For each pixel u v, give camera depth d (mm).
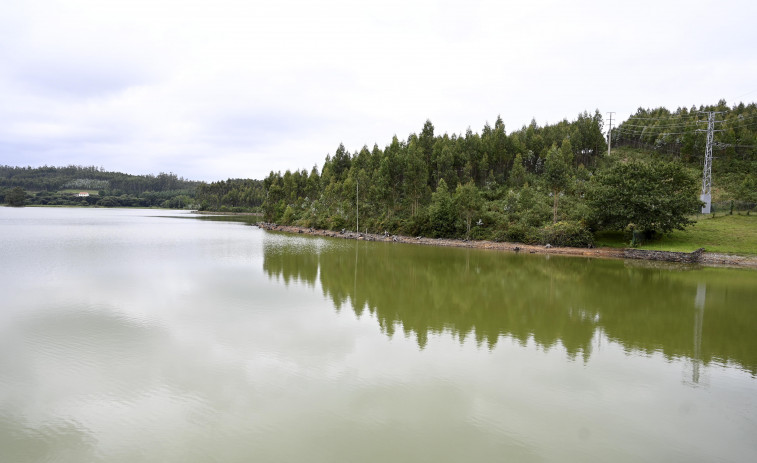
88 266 33531
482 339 17250
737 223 52062
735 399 12328
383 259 42094
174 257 40156
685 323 20047
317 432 10188
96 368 13688
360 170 85688
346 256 44219
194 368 13797
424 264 38781
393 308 22062
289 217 95562
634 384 13219
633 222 46750
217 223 107000
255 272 32469
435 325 19125
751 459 9422
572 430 10516
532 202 63188
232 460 9031
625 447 9828
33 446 9461
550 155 56969
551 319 20484
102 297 23188
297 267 35594
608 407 11734
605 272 35094
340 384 12812
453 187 83188
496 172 90438
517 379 13430
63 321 18641
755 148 84750
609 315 21328
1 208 165500
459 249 53250
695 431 10578
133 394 11969
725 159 86188
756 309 22719
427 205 73438
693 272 35438
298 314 20469
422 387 12703
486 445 9781
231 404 11484
